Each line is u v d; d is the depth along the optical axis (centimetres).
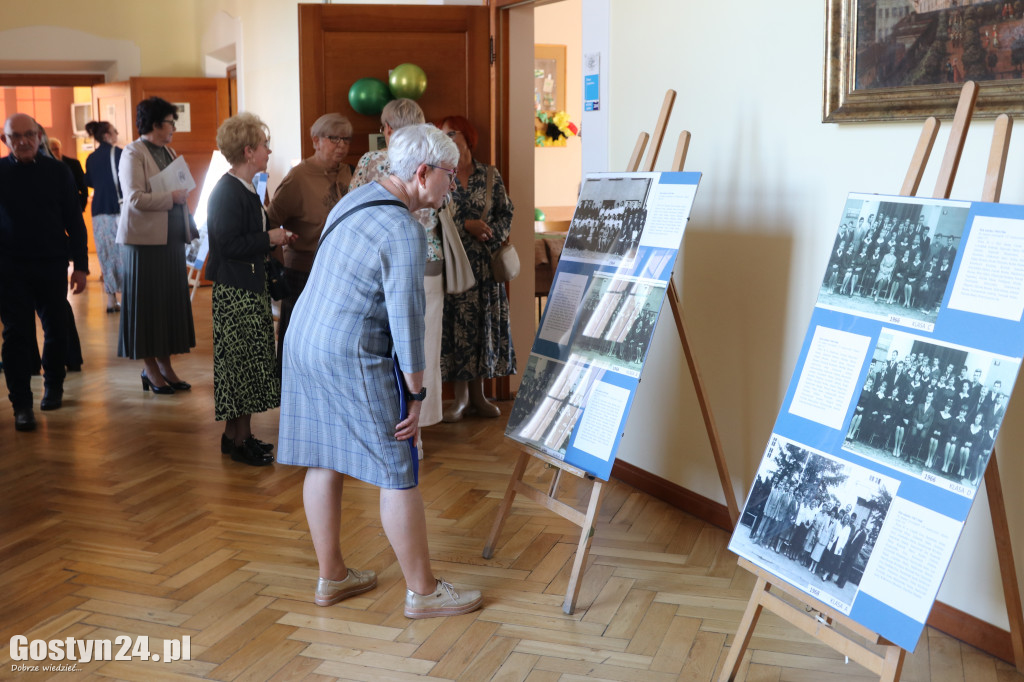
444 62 525
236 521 367
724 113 352
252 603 298
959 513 207
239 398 424
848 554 226
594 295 325
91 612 291
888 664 212
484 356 500
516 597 303
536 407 332
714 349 366
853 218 255
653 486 402
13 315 488
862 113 292
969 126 250
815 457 243
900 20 278
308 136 515
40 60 1072
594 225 338
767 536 248
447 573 320
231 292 416
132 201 526
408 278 258
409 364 264
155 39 1110
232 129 404
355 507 382
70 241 514
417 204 274
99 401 557
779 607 241
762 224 339
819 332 254
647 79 392
